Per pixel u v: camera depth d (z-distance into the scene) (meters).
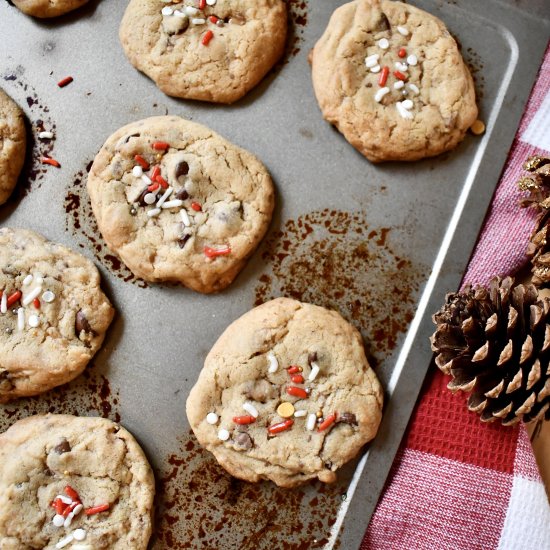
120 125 0.44
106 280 0.44
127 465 0.42
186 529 0.43
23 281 0.43
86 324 0.43
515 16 0.44
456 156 0.44
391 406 0.42
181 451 0.43
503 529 0.42
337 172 0.44
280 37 0.44
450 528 0.42
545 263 0.41
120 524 0.42
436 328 0.43
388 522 0.43
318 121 0.44
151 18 0.44
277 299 0.43
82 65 0.45
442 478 0.43
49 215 0.44
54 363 0.42
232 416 0.42
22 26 0.45
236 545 0.43
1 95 0.44
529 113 0.44
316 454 0.42
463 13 0.44
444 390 0.43
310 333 0.42
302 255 0.43
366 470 0.42
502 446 0.43
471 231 0.43
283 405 0.42
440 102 0.43
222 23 0.44
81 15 0.45
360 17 0.43
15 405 0.44
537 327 0.39
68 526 0.42
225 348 0.42
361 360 0.42
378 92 0.43
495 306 0.40
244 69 0.43
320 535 0.42
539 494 0.42
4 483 0.42
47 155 0.44
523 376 0.39
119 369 0.43
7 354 0.42
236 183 0.43
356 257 0.43
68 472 0.42
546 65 0.44
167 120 0.43
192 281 0.43
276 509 0.43
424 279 0.43
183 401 0.43
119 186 0.43
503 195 0.43
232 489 0.43
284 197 0.44
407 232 0.43
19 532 0.41
